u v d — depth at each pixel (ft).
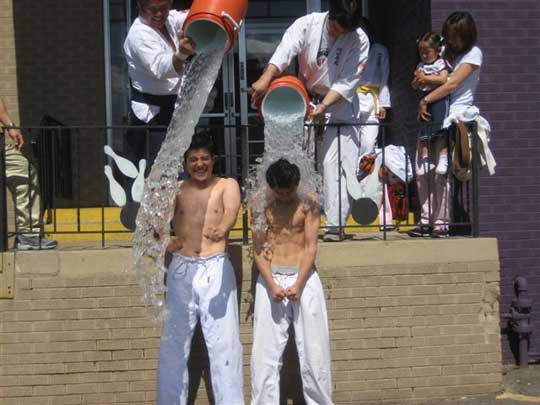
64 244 18.89
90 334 17.30
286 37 18.35
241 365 16.22
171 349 16.07
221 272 16.08
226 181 16.46
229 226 16.10
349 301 17.78
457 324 18.03
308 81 18.84
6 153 17.93
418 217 21.13
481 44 21.94
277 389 16.55
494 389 18.16
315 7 27.30
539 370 21.43
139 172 17.47
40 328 17.25
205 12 15.26
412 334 17.92
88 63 25.96
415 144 22.48
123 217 17.53
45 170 19.20
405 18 24.03
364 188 18.39
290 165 15.87
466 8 21.80
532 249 22.16
